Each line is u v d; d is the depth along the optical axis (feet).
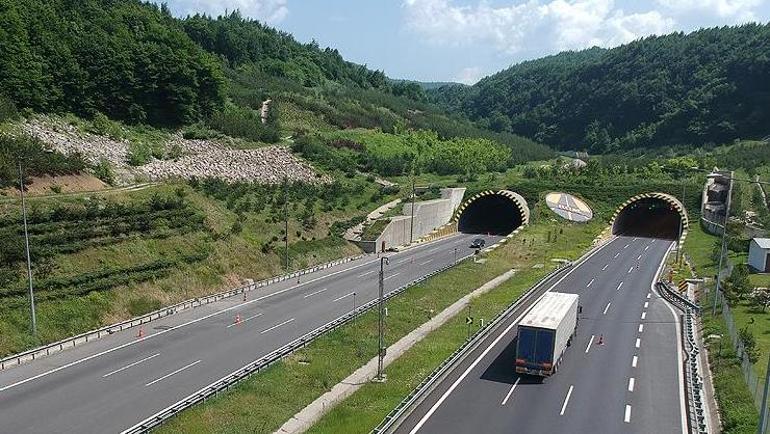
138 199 237.04
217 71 415.85
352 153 453.17
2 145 220.23
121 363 146.92
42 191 214.69
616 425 117.80
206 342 164.86
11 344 149.69
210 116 412.98
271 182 342.23
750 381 131.13
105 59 353.72
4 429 109.91
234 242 248.73
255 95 510.99
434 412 123.03
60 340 159.22
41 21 374.02
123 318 179.73
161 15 598.75
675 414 123.54
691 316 196.24
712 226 339.77
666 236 389.19
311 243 288.10
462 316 203.62
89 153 285.23
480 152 551.18
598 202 408.05
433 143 559.38
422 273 269.64
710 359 156.35
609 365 153.38
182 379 137.39
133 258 202.28
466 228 432.25
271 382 137.28
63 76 329.93
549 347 139.64
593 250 334.24
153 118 373.81
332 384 142.20
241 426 116.88
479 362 154.61
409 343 175.11
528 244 333.83
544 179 445.37
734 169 446.60
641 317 201.26
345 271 268.82
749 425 112.78
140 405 122.42
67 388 130.41
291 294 223.71
